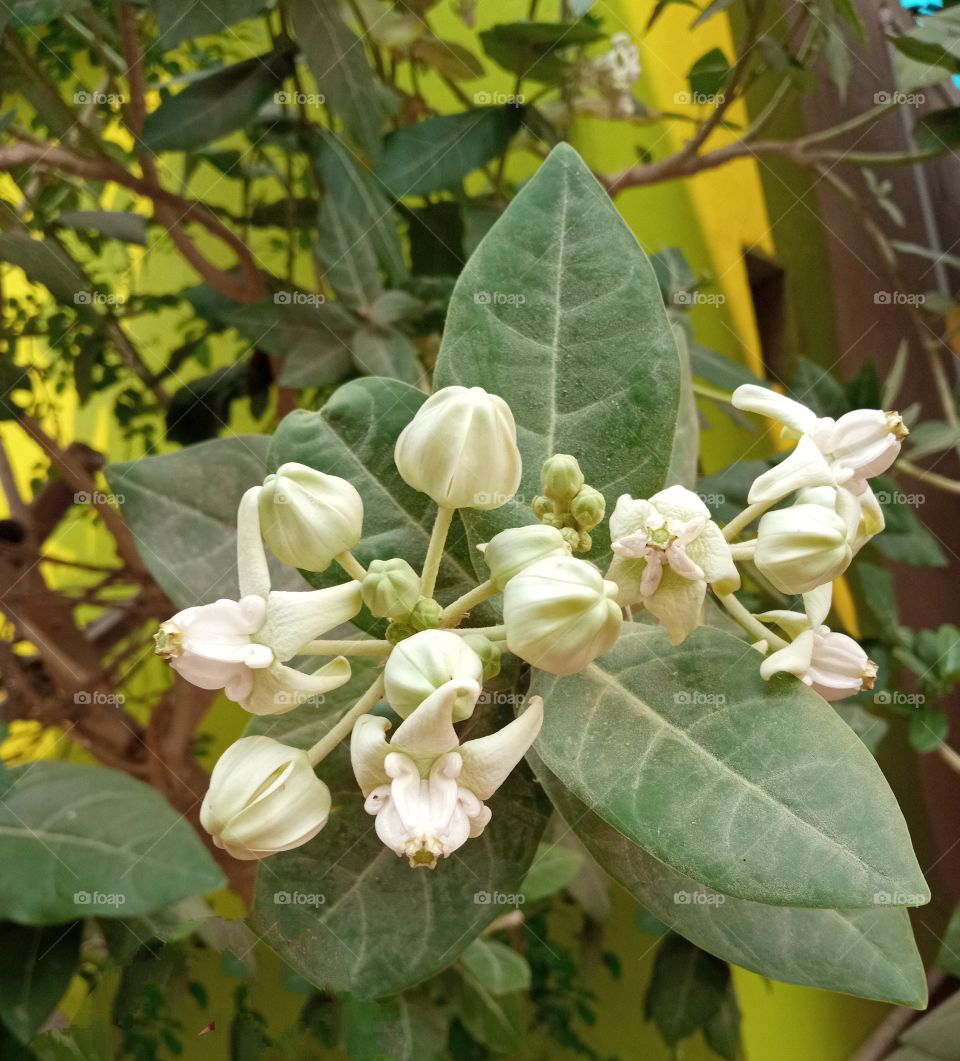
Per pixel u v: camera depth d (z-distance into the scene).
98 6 0.33
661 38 0.44
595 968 0.40
